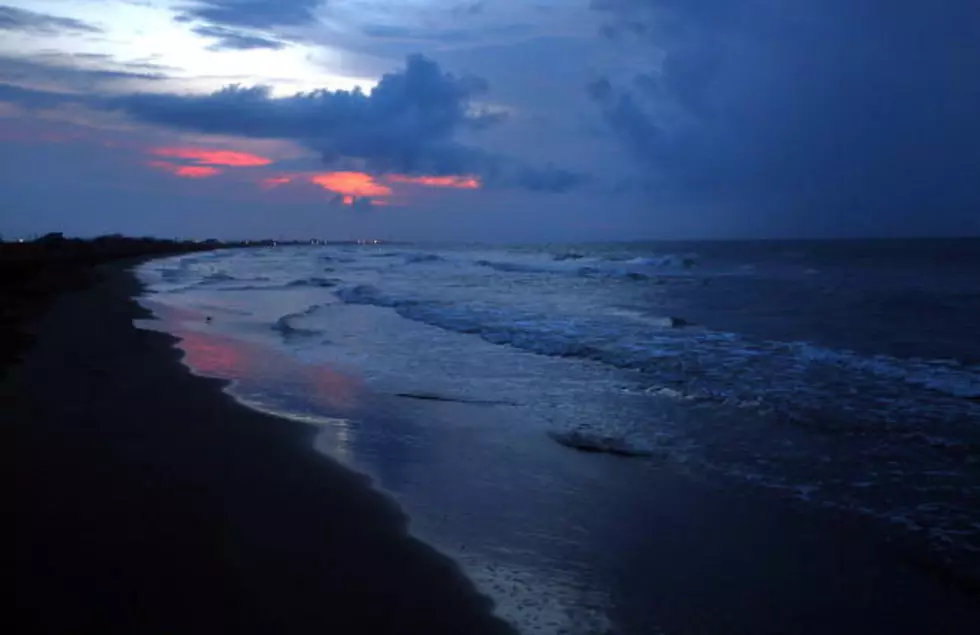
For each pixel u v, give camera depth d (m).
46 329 12.51
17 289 18.31
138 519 4.46
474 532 4.58
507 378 9.68
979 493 5.41
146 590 3.55
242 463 5.68
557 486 5.52
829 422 7.48
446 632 3.33
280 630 3.25
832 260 44.09
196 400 7.73
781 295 22.98
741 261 44.31
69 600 3.41
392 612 3.48
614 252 68.56
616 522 4.82
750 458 6.27
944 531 4.71
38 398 7.53
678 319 16.02
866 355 11.66
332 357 11.12
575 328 14.59
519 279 31.41
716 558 4.28
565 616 3.56
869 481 5.69
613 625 3.49
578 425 7.33
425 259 53.94
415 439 6.75
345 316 16.61
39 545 4.03
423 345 12.38
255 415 7.22
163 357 10.15
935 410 7.98
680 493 5.40
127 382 8.48
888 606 3.73
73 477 5.19
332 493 5.11
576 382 9.43
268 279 30.59
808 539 4.57
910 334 14.41
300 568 3.91
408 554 4.16
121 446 5.99
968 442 6.69
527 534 4.57
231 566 3.88
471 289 25.53
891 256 48.25
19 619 3.21
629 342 12.79
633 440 6.80
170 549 4.05
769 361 11.01
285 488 5.16
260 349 11.74
